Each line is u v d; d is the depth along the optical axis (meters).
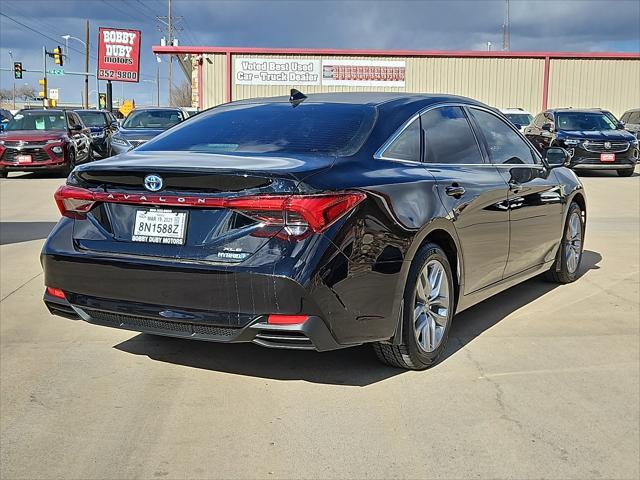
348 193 3.59
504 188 4.98
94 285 3.87
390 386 4.07
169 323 3.71
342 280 3.52
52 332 5.05
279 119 4.45
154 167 3.67
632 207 11.98
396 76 30.48
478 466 3.18
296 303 3.41
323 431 3.52
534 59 30.47
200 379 4.19
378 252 3.72
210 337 3.63
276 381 4.16
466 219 4.48
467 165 4.80
